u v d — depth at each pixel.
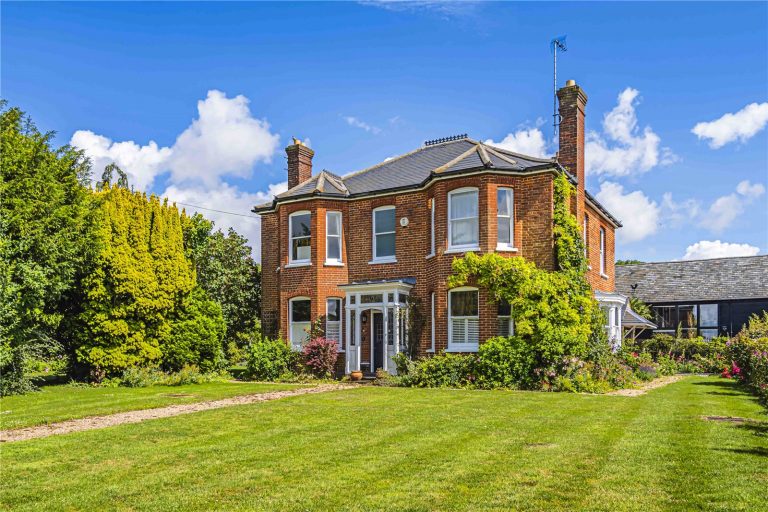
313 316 23.23
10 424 11.93
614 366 18.77
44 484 7.50
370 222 23.38
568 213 20.00
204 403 14.91
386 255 23.05
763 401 13.60
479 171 19.84
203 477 7.71
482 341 19.42
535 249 19.80
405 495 6.74
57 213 18.66
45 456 8.98
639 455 8.29
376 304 21.52
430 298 21.42
